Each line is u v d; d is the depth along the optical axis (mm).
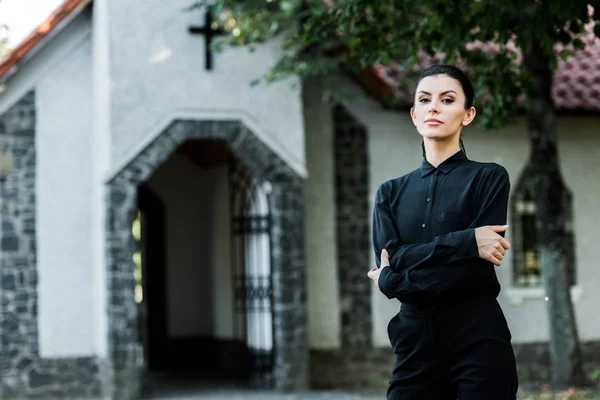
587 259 19328
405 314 4102
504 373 3932
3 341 16094
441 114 4098
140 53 15742
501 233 3982
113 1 15617
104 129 15758
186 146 20375
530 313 18750
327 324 17734
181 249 21344
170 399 15445
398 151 18109
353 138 17953
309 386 16500
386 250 4141
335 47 15992
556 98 18688
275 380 16516
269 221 16703
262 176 16422
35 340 16250
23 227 16266
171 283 21203
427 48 11555
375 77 17172
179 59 15977
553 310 15688
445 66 4156
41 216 16375
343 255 17891
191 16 16062
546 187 15516
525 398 14148
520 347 18625
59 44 16547
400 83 17125
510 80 12969
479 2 10711
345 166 17938
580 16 9805
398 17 11562
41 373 16250
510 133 18797
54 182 16453
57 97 16516
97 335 16344
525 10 10484
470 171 4090
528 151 18859
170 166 21266
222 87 16203
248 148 16328
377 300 17969
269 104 16469
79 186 16594
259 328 17172
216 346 21172
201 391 16406
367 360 17875
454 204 4051
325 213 17828
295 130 16609
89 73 16703
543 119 15469
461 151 4180
